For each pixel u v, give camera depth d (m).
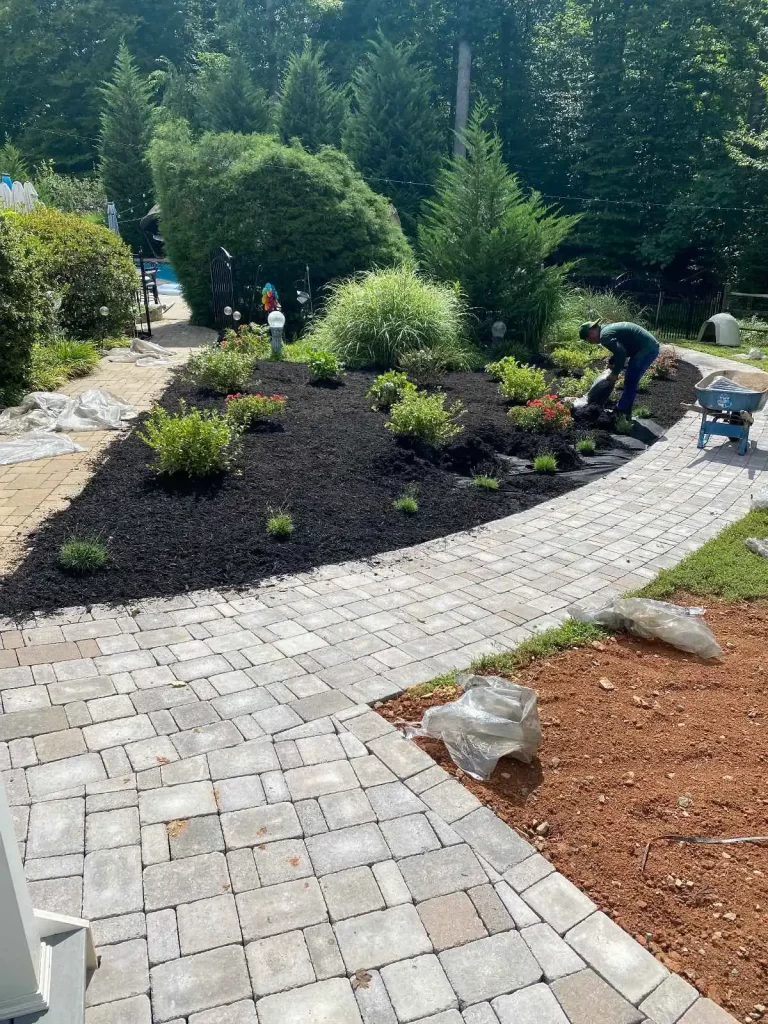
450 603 4.72
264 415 8.14
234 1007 2.16
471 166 15.09
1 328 8.57
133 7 36.75
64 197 28.22
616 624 4.38
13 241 8.70
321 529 5.79
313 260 16.42
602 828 2.87
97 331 12.80
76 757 3.18
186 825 2.82
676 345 18.05
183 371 10.70
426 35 29.91
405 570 5.23
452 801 2.97
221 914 2.46
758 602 4.77
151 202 31.48
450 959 2.31
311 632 4.31
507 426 8.81
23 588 4.64
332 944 2.36
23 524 5.52
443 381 11.27
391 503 6.45
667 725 3.49
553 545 5.75
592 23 26.39
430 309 12.49
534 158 28.83
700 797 3.03
